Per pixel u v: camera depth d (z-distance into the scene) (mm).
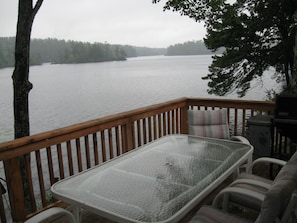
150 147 2709
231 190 1839
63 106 34125
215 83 11078
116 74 89000
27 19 3621
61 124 24719
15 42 3695
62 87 55844
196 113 3443
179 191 1745
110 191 1761
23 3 3564
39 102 37688
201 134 3389
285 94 3133
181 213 1478
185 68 105625
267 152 3514
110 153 3197
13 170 2312
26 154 2404
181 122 4430
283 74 10781
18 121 3844
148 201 1622
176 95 36938
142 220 1420
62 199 1710
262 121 3514
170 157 2400
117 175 2023
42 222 1558
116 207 1557
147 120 3994
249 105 3875
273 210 1128
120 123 3260
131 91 44594
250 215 2426
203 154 2467
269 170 3246
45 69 127375
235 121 4059
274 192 1124
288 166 1402
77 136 2752
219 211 1796
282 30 9828
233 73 10820
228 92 11047
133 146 3494
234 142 2814
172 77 67062
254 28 9766
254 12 9891
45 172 11461
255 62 10492
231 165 2160
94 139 2953
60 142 2602
